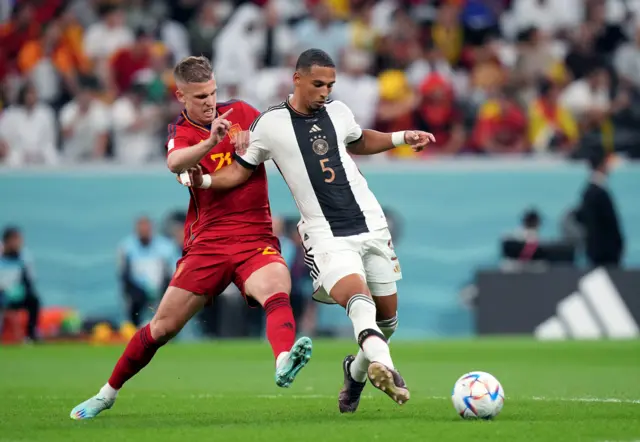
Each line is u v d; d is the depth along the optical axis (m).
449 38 81.19
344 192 24.05
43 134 77.44
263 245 24.80
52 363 50.09
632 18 84.19
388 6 83.81
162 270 67.69
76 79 81.88
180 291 24.47
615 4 84.69
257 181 24.94
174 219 72.69
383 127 74.94
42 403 29.58
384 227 24.36
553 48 81.88
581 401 28.22
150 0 84.88
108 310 72.56
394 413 25.14
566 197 71.25
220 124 22.50
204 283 24.52
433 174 71.81
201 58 24.59
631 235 70.56
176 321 24.50
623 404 27.19
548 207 71.38
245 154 24.31
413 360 49.41
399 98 75.00
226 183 24.12
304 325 69.44
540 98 76.31
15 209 73.00
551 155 73.88
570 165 71.31
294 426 22.00
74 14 84.25
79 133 77.12
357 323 22.55
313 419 23.77
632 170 70.62
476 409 22.81
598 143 73.94
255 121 24.47
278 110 24.33
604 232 67.75
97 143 77.06
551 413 24.56
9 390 35.06
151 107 77.56
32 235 73.00
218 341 69.00
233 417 24.59
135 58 79.25
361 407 26.97
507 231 71.31
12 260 66.25
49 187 73.00
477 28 82.12
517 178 71.50
